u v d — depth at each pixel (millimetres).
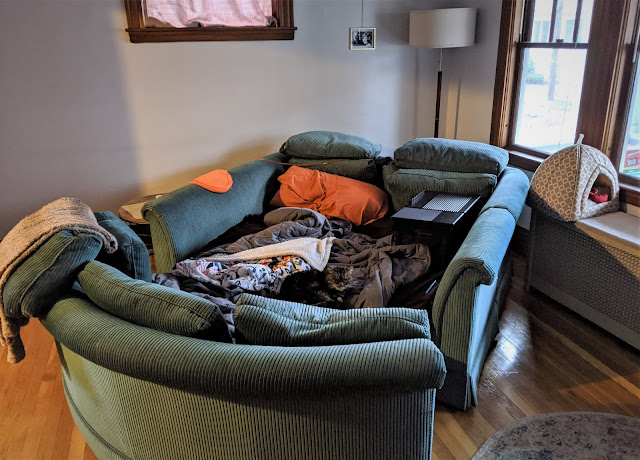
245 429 1343
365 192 2924
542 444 1799
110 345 1323
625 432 1835
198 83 3396
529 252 2805
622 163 2674
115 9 3109
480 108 3617
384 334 1358
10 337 1653
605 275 2363
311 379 1203
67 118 3225
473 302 1788
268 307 1379
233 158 3641
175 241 2361
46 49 3070
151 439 1478
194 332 1339
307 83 3648
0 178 3221
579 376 2156
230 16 3326
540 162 3039
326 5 3527
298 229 2602
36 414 2012
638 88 2525
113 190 3453
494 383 2123
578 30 2816
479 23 3479
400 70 3838
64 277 1590
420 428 1355
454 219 2381
